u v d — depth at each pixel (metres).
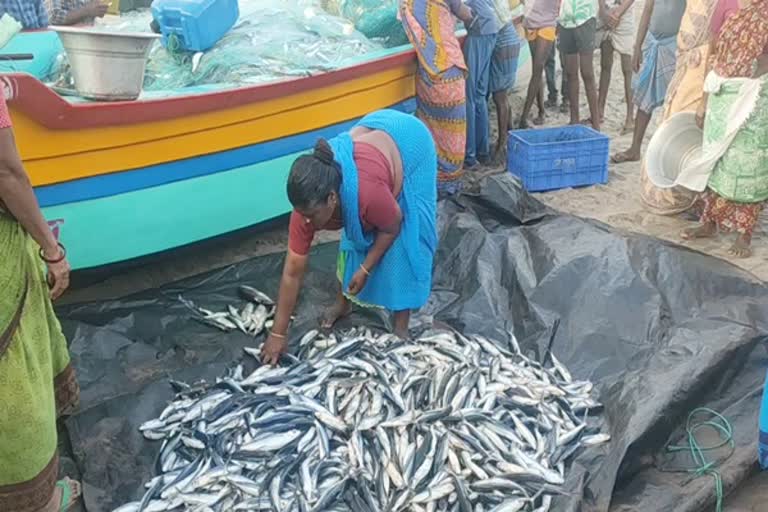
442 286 5.12
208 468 3.38
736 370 4.18
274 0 6.38
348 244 4.21
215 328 4.68
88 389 4.12
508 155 7.26
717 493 3.43
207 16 5.31
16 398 2.72
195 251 5.66
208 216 5.17
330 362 3.95
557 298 4.85
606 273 4.93
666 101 6.35
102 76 4.34
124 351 4.43
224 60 5.29
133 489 3.44
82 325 4.55
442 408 3.64
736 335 4.25
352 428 3.54
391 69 6.10
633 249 5.14
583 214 6.51
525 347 4.52
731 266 5.00
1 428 2.73
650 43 7.25
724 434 3.79
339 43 6.00
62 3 6.12
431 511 3.19
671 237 6.04
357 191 3.66
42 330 2.87
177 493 3.26
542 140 7.29
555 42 9.08
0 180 2.54
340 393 3.74
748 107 5.21
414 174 3.99
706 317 4.59
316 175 3.52
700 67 5.93
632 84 8.28
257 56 5.40
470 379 3.85
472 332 4.65
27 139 4.16
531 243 5.41
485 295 4.90
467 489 3.28
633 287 4.80
